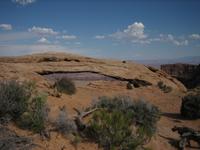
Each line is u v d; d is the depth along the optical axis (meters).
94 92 24.58
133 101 11.80
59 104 12.30
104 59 40.66
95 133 8.39
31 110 8.12
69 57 36.22
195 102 16.23
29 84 9.42
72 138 7.83
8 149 5.77
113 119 8.34
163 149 9.77
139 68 41.94
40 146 6.70
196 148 10.64
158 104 21.05
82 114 9.94
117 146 8.12
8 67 19.36
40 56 34.62
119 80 36.41
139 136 8.56
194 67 86.00
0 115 7.21
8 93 7.64
